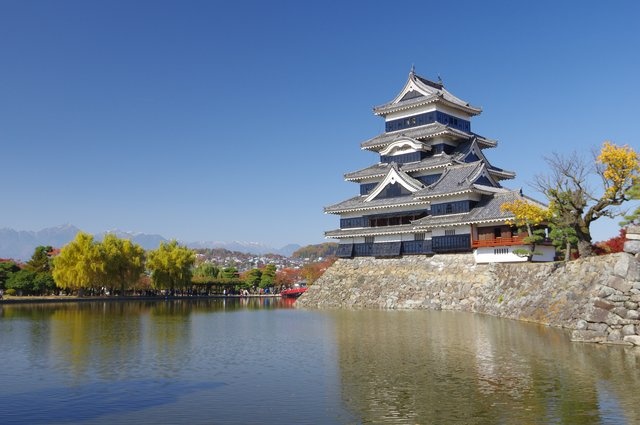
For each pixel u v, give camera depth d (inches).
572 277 1845.5
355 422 787.4
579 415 793.6
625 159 1862.7
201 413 842.2
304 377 1086.4
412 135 3548.2
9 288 4345.5
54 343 1599.4
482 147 3828.7
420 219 3083.2
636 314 1342.3
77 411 858.8
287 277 6983.3
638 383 961.5
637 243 1380.4
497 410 825.5
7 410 863.7
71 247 4249.5
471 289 2672.2
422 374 1076.5
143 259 4827.8
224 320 2405.3
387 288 3058.6
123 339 1691.7
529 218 2325.3
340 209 3528.5
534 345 1380.4
